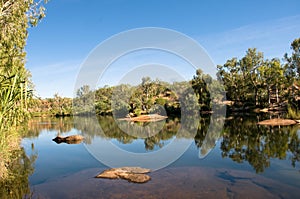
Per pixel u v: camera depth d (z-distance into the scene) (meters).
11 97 4.03
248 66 30.55
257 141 9.61
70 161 7.20
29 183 5.13
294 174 5.27
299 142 8.91
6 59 4.64
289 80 26.97
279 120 15.45
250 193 4.24
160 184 4.81
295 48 27.92
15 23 7.01
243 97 30.06
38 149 9.35
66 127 18.95
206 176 5.29
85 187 4.78
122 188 4.64
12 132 5.95
